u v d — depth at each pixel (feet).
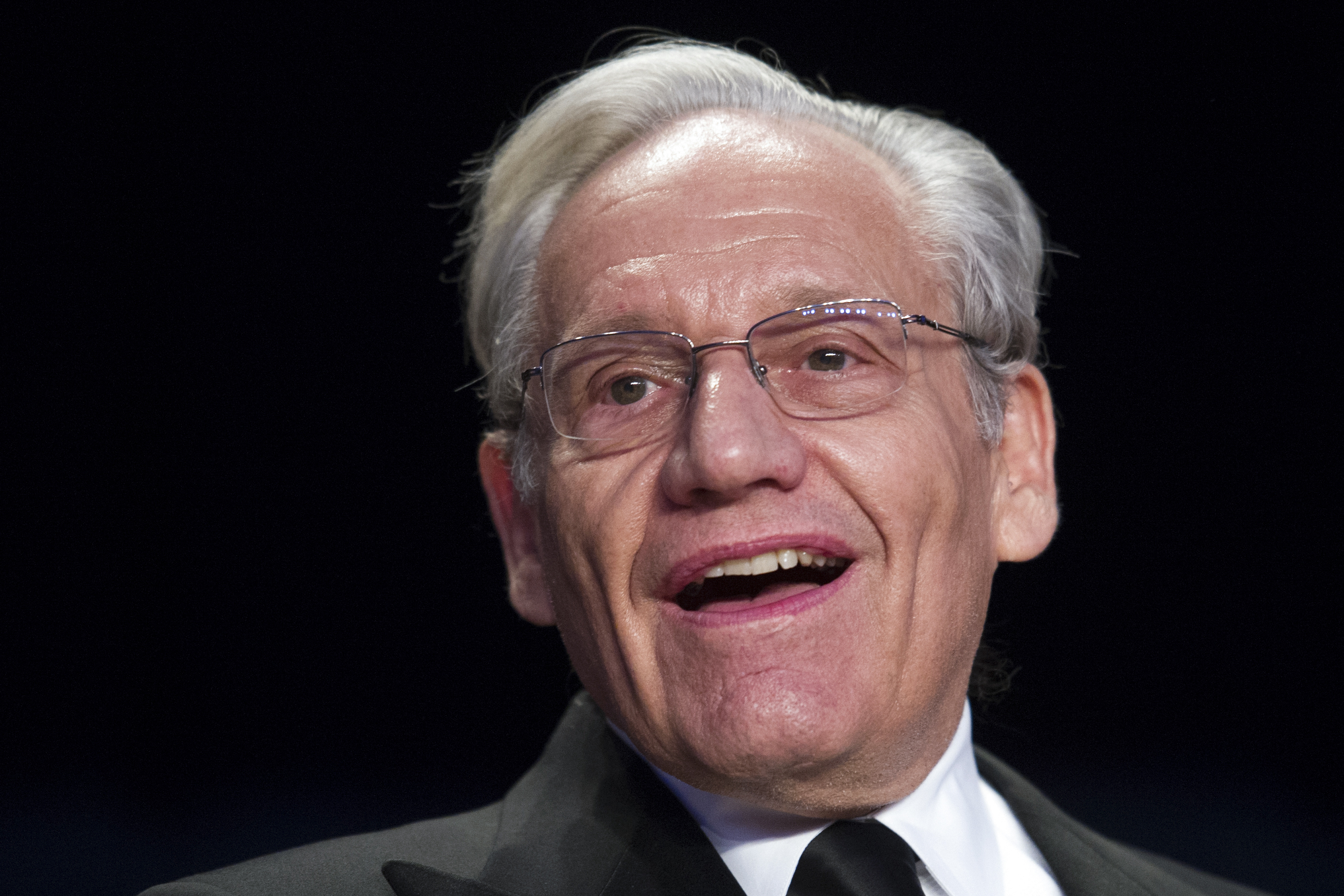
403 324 46.09
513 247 20.30
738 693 16.12
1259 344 41.96
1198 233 41.75
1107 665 43.57
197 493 45.50
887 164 20.10
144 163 44.47
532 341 19.61
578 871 17.62
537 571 20.67
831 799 17.43
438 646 46.11
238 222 45.24
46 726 43.37
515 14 42.14
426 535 46.42
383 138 44.39
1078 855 20.81
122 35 43.39
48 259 44.60
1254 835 41.68
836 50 39.81
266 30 43.65
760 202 18.16
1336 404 41.39
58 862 42.22
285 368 45.93
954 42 40.45
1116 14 40.19
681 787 18.42
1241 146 40.73
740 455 16.20
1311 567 41.86
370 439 46.29
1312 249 40.86
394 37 43.37
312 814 44.52
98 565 44.62
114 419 45.19
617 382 18.01
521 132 20.97
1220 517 42.93
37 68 43.45
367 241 45.52
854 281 17.92
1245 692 42.50
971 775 19.95
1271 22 39.37
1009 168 42.19
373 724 45.39
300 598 45.73
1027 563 44.47
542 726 46.03
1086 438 43.62
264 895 17.51
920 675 17.43
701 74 20.36
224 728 44.55
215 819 43.80
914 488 17.17
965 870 18.62
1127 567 43.55
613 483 17.42
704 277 17.49
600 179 19.24
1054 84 41.27
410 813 44.93
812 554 16.97
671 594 17.02
